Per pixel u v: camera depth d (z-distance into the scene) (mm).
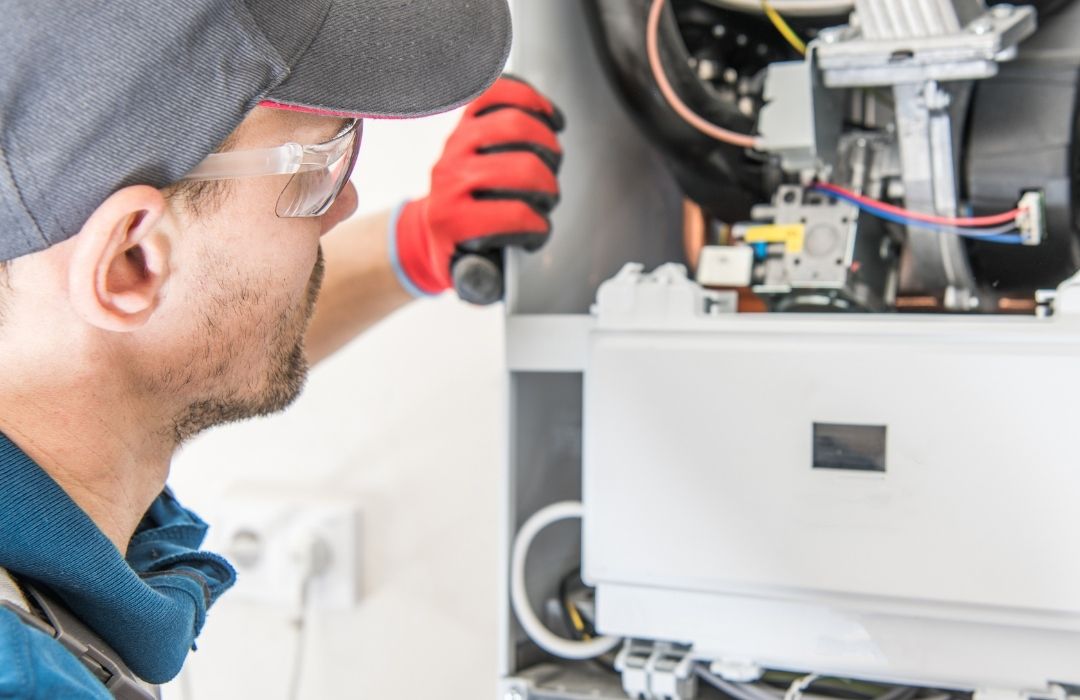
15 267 518
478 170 791
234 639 1189
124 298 525
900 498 654
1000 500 634
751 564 688
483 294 783
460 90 566
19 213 474
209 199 553
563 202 842
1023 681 648
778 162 814
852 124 815
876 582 661
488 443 1095
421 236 886
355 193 704
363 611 1148
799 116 741
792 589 680
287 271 608
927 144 736
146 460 616
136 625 557
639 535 713
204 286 570
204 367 594
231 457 1190
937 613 653
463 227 790
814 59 734
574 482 880
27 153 466
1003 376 630
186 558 697
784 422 676
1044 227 761
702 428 694
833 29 780
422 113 552
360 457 1141
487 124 800
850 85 739
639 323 713
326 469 1153
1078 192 762
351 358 1135
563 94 855
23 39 453
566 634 820
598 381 718
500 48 586
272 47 491
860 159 789
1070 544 622
